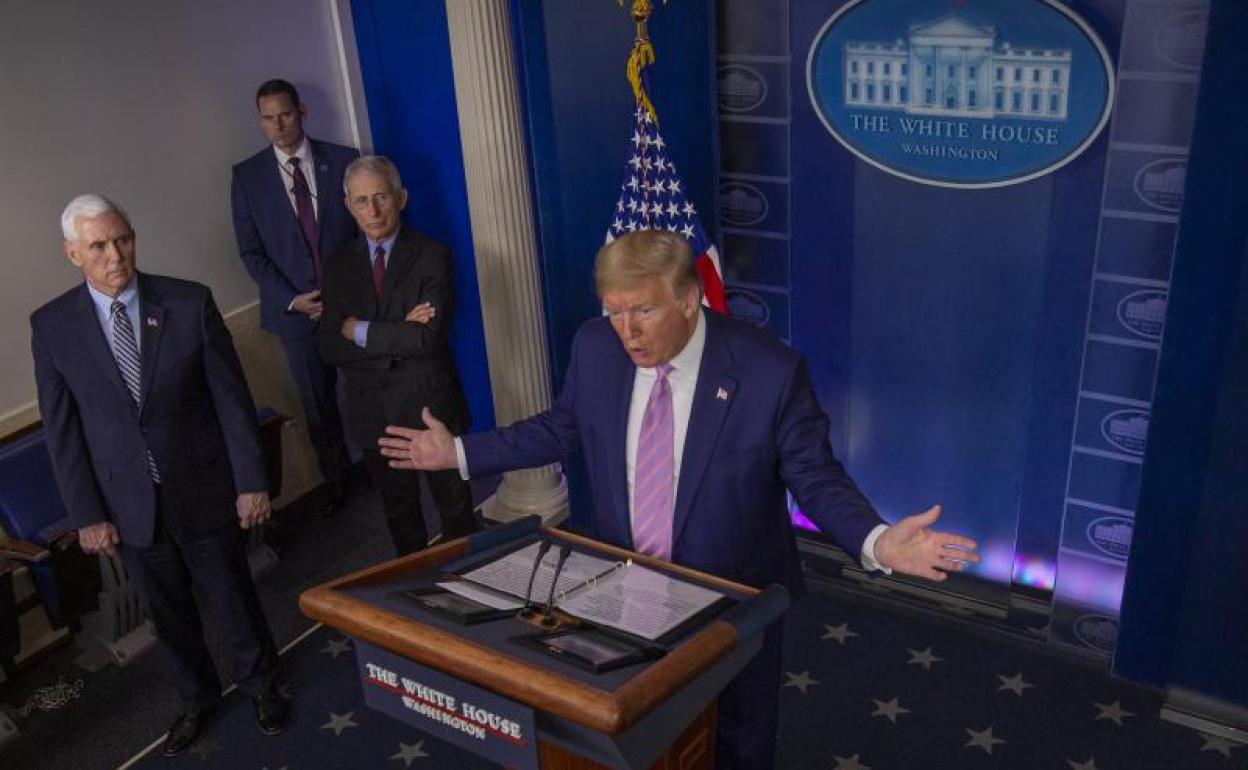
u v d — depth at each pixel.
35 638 4.25
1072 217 3.45
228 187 4.85
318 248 4.80
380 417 4.11
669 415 2.52
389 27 4.72
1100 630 3.87
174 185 4.65
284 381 5.15
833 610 4.18
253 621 3.70
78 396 3.29
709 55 3.90
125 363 3.27
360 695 3.95
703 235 3.84
